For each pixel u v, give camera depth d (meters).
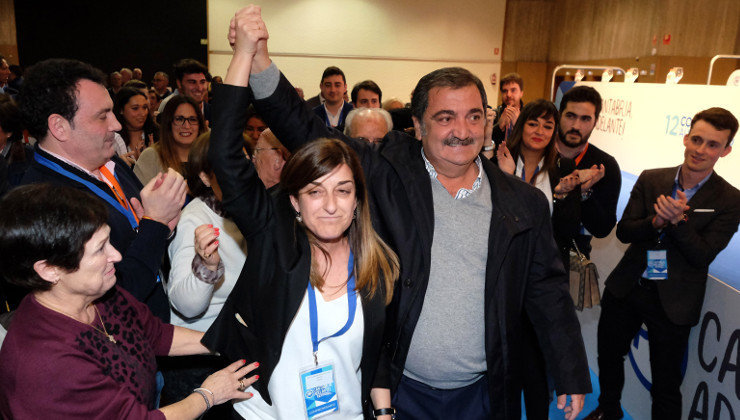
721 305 2.10
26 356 1.04
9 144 2.20
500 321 1.58
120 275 1.47
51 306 1.11
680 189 2.35
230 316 1.42
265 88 1.46
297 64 12.08
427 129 1.56
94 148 1.59
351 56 12.16
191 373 1.83
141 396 1.24
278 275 1.32
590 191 2.70
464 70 1.56
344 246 1.42
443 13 12.16
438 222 1.60
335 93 5.43
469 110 1.51
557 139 2.82
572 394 1.63
